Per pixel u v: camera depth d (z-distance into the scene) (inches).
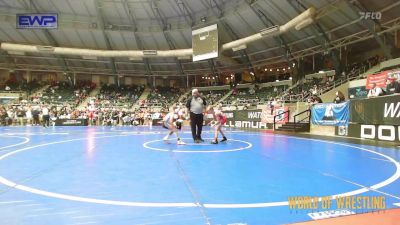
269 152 331.0
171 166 238.1
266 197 151.1
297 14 1011.9
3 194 152.6
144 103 1585.9
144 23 1432.1
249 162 260.5
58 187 167.6
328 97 971.3
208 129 886.4
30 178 189.6
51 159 268.8
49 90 1632.6
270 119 877.2
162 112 1270.9
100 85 1834.4
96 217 121.6
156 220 119.0
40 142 428.8
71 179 187.8
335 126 610.9
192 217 122.6
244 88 1647.4
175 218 121.3
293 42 1219.2
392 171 220.4
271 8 1060.5
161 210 130.7
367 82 723.4
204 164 248.5
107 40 1496.1
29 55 1565.0
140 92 1787.6
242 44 1226.6
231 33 1311.5
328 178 195.3
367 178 195.5
